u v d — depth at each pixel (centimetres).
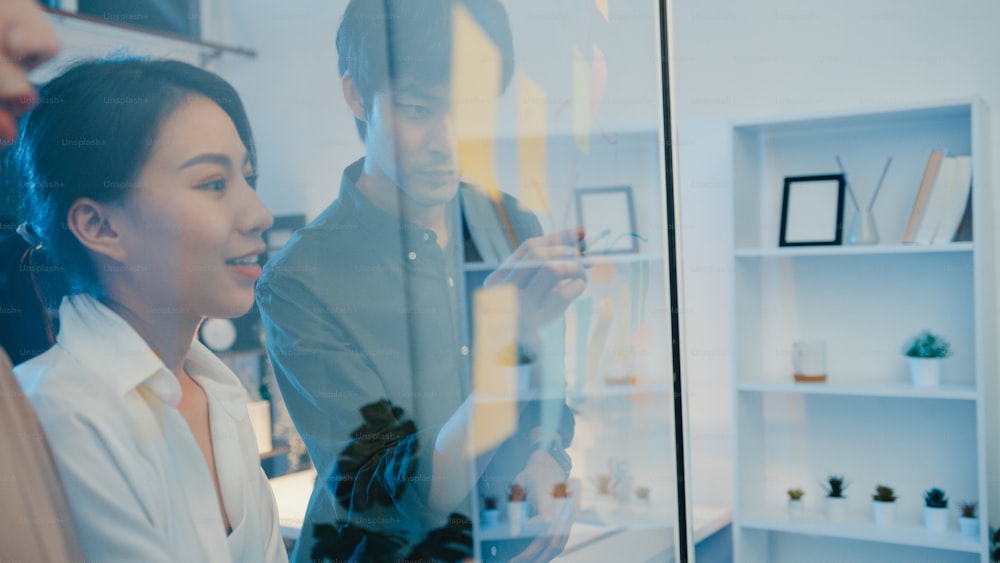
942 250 222
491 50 72
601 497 82
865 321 249
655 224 87
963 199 222
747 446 247
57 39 50
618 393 84
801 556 252
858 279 249
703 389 265
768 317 260
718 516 249
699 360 266
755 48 262
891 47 245
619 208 83
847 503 244
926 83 240
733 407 242
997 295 232
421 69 66
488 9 72
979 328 217
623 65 84
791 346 257
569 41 79
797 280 256
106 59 51
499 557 72
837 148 250
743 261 248
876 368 247
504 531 72
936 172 225
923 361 230
